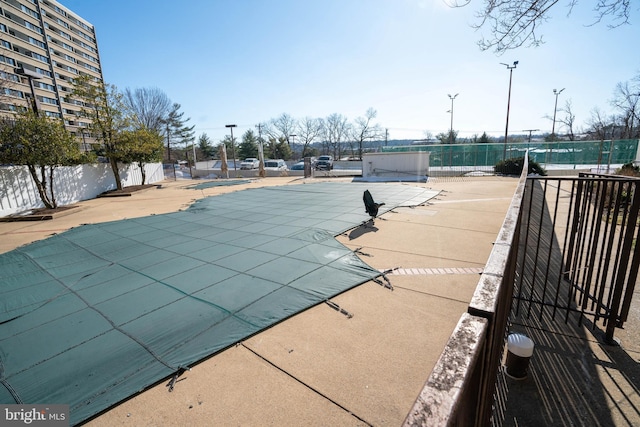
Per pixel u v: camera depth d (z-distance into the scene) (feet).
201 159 175.42
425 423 1.35
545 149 68.54
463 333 2.21
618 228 19.38
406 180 50.93
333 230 20.42
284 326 9.81
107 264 16.02
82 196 42.70
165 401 7.11
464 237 18.03
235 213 28.30
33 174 31.71
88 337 9.59
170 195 44.57
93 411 6.82
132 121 51.06
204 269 14.73
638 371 7.59
